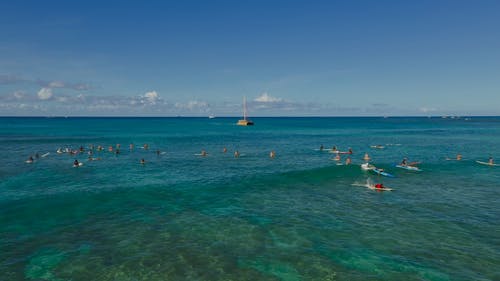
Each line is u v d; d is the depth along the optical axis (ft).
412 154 216.54
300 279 58.34
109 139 320.91
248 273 60.18
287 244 72.28
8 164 172.76
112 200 104.99
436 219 87.81
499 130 497.05
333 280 58.08
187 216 90.33
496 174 147.23
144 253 67.77
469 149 244.42
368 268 62.18
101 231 79.46
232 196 111.14
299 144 287.07
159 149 246.47
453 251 69.00
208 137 360.69
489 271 61.05
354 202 103.76
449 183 129.70
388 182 131.85
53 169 159.22
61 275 59.41
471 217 89.25
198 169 162.09
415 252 68.59
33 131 428.56
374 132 459.73
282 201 105.19
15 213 91.81
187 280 57.72
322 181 133.49
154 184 127.54
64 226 82.58
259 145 278.05
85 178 138.72
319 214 92.07
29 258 65.67
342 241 73.92
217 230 80.12
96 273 60.03
